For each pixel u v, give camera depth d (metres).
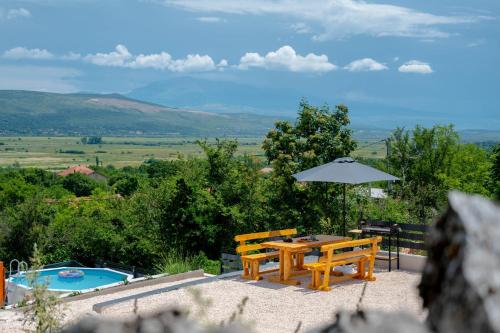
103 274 20.75
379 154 120.19
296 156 22.84
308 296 10.44
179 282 12.91
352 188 21.98
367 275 12.00
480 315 1.66
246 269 12.10
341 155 22.84
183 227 20.70
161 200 21.27
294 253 12.77
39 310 6.97
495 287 1.70
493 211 1.92
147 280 12.66
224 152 23.22
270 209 22.20
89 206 33.06
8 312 9.84
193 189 21.02
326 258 11.16
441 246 1.98
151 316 2.02
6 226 24.38
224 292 10.78
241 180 22.19
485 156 43.00
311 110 23.06
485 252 1.79
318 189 21.94
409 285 11.27
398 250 12.96
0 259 24.30
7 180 55.62
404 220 21.17
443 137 40.94
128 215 23.78
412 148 41.53
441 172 40.97
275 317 9.02
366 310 1.98
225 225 21.41
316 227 21.73
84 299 11.23
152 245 20.95
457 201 1.97
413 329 1.82
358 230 13.18
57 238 24.69
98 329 1.92
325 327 1.97
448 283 1.84
